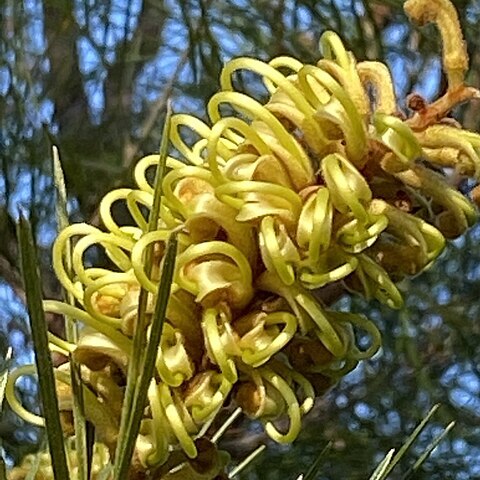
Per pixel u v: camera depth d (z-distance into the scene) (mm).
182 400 236
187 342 238
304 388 239
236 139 250
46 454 291
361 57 578
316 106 238
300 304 233
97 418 245
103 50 592
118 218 553
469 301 672
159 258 233
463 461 669
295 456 635
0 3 555
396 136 230
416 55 615
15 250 550
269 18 610
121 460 207
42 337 190
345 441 655
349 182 229
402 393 675
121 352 240
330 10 580
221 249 233
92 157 572
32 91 545
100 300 242
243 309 237
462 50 239
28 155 542
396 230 236
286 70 591
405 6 244
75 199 555
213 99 242
